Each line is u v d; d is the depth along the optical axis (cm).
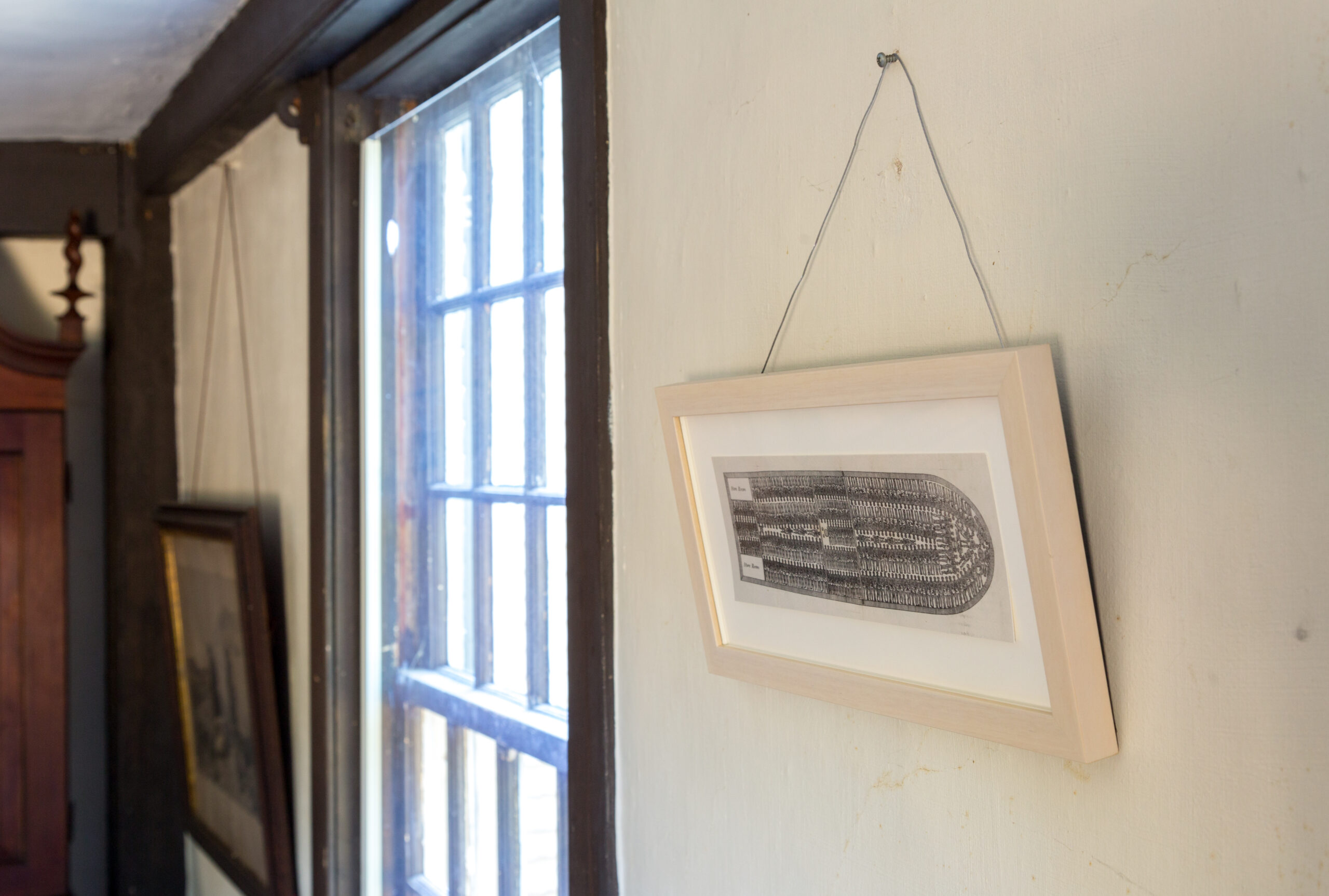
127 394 237
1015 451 53
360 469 156
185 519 186
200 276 225
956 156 62
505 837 126
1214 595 49
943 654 60
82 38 178
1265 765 47
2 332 203
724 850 83
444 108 143
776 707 77
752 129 79
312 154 158
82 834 251
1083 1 55
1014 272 59
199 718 202
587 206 97
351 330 156
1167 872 51
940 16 63
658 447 89
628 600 94
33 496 210
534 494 122
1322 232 45
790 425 68
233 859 186
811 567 69
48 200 234
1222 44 49
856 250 69
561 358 117
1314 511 45
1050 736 54
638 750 93
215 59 181
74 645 252
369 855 154
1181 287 50
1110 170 54
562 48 101
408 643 151
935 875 65
